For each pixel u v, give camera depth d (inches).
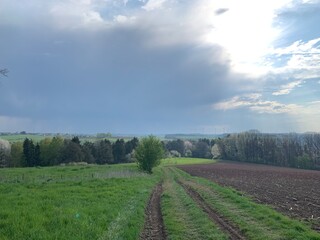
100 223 636.7
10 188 1146.7
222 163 5403.5
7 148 4534.9
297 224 682.2
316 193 1405.0
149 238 601.6
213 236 598.2
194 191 1422.2
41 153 4530.0
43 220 607.5
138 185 1457.9
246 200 1057.5
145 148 2758.4
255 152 5797.2
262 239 575.2
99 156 5078.7
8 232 525.7
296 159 4980.3
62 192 1062.4
